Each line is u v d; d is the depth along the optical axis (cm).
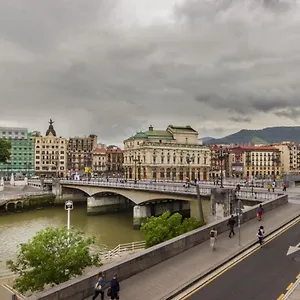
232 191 6388
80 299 2064
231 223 3528
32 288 3195
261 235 3281
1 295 3494
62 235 3506
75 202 13325
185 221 4959
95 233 8012
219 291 2258
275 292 2231
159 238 4556
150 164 16800
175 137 18438
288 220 4334
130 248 5822
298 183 13038
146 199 8962
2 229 8225
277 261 2823
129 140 18762
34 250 3291
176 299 2153
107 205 11444
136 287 2275
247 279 2447
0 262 5328
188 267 2623
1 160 13862
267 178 14738
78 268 3281
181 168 17638
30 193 12131
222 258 2830
